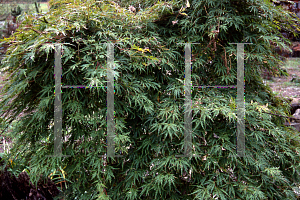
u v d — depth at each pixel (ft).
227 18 3.84
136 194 3.75
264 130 4.20
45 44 3.14
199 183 3.94
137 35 3.81
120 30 3.79
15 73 3.53
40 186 4.25
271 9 4.04
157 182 3.77
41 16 3.71
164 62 3.74
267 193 3.98
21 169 4.76
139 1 4.73
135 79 3.74
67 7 3.71
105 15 3.66
